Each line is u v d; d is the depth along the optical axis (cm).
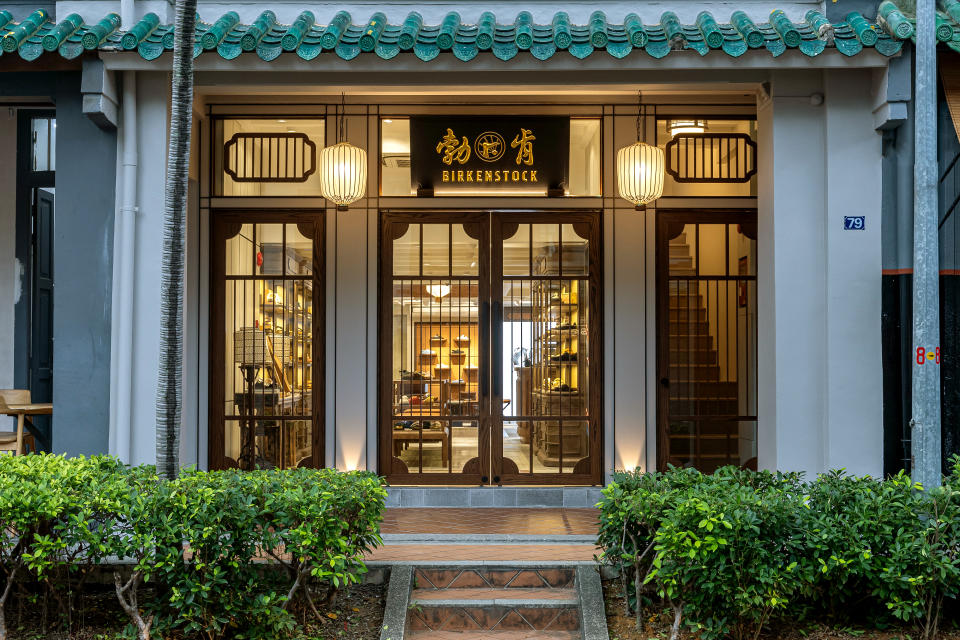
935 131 519
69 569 479
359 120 786
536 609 534
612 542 526
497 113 781
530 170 780
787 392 611
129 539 460
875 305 602
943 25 548
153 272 613
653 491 517
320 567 473
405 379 795
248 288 791
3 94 615
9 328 838
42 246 864
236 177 789
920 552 456
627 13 647
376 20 610
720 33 563
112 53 579
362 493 509
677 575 467
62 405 609
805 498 508
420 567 571
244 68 580
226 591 473
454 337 796
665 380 790
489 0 651
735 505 462
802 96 618
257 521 475
